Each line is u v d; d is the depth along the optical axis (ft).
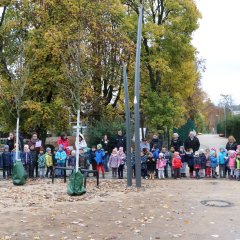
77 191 44.62
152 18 92.22
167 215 34.60
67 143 65.77
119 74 83.87
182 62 94.12
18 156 59.11
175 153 62.54
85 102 76.59
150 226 30.89
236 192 47.29
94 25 73.05
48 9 76.69
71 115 81.20
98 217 33.68
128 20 86.53
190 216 34.37
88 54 67.62
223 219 33.37
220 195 45.06
